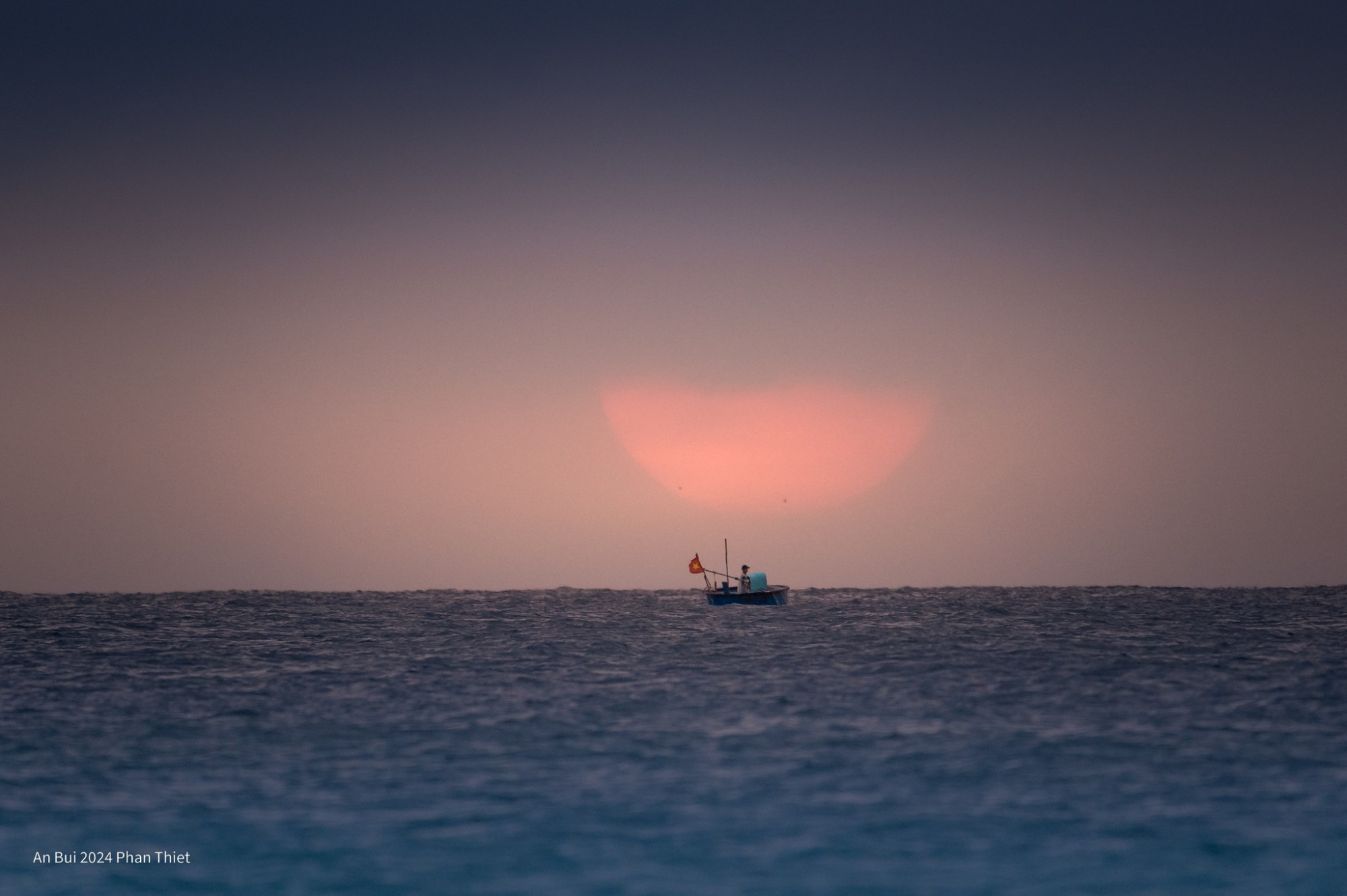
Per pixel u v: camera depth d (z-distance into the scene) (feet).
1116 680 641.81
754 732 488.02
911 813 364.38
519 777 410.31
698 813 366.02
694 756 441.68
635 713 538.06
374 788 396.37
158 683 651.25
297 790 394.52
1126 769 417.69
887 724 502.79
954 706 551.18
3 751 452.35
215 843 339.77
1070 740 465.88
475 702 574.56
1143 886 304.71
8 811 370.32
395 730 495.82
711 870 317.42
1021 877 311.06
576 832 347.36
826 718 518.78
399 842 339.36
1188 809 367.04
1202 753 443.73
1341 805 370.53
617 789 392.47
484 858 326.85
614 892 302.66
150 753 451.12
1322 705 550.77
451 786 398.83
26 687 635.66
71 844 338.95
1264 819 357.41
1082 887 304.91
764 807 371.35
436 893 302.86
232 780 407.03
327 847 336.29
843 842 337.72
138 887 307.17
